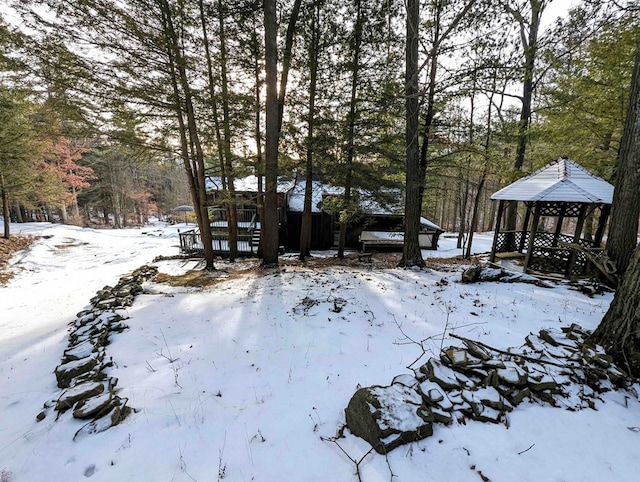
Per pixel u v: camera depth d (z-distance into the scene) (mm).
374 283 7551
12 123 12453
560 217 9672
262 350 4406
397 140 10500
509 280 6984
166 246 16844
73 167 21000
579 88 9234
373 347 4191
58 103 6965
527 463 2166
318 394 3234
